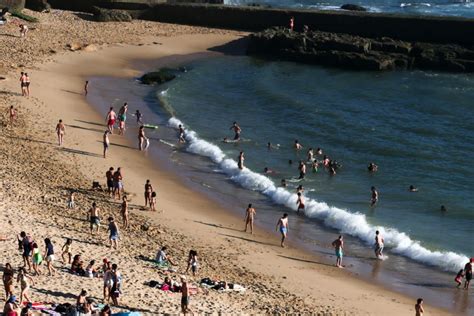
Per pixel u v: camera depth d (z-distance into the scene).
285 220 48.75
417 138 70.31
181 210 53.00
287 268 45.03
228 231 50.16
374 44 101.00
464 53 97.81
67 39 101.25
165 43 105.62
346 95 84.88
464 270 44.41
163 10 115.69
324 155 66.06
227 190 58.38
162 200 54.47
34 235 42.75
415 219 53.28
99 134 68.38
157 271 40.91
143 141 66.75
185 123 74.50
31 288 35.84
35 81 81.69
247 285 41.31
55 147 62.41
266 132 72.56
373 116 77.00
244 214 53.81
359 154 66.69
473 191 58.16
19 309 33.19
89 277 38.47
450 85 89.50
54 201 50.09
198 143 67.75
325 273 45.03
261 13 112.81
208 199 56.16
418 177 61.25
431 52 98.38
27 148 60.88
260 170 62.78
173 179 59.78
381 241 47.50
